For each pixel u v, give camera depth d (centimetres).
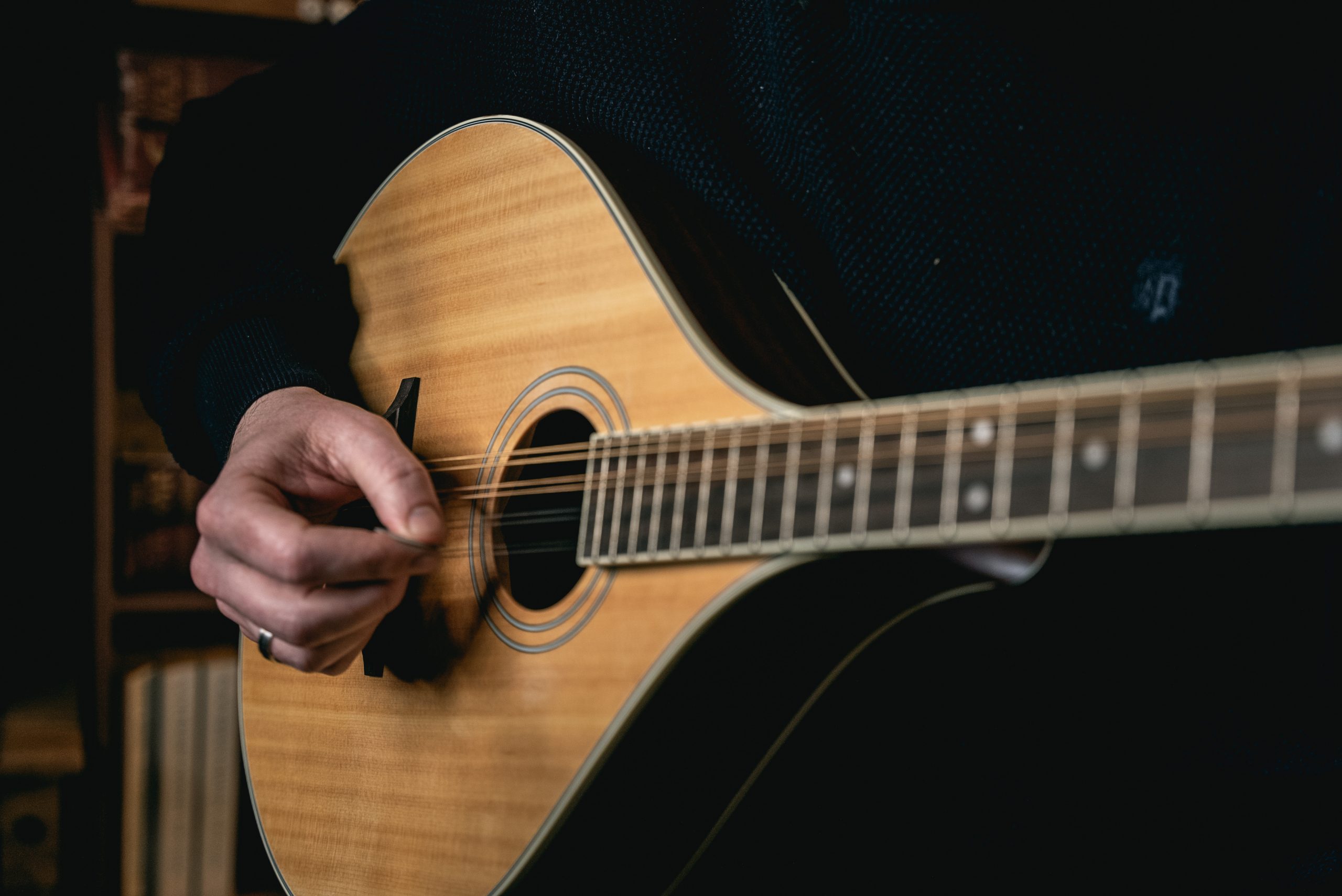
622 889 68
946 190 66
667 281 66
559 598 79
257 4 187
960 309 66
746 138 77
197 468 104
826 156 71
